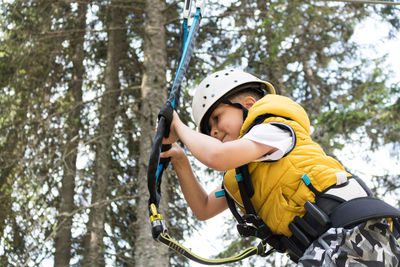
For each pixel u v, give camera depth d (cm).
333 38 1163
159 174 238
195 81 1099
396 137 1066
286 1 1069
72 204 1180
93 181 1153
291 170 201
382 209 188
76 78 1265
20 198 1070
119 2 1216
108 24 1273
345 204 192
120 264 1123
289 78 1204
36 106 1154
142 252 866
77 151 1069
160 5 1093
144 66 1033
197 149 204
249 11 1105
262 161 206
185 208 1050
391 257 188
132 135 1188
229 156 198
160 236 210
